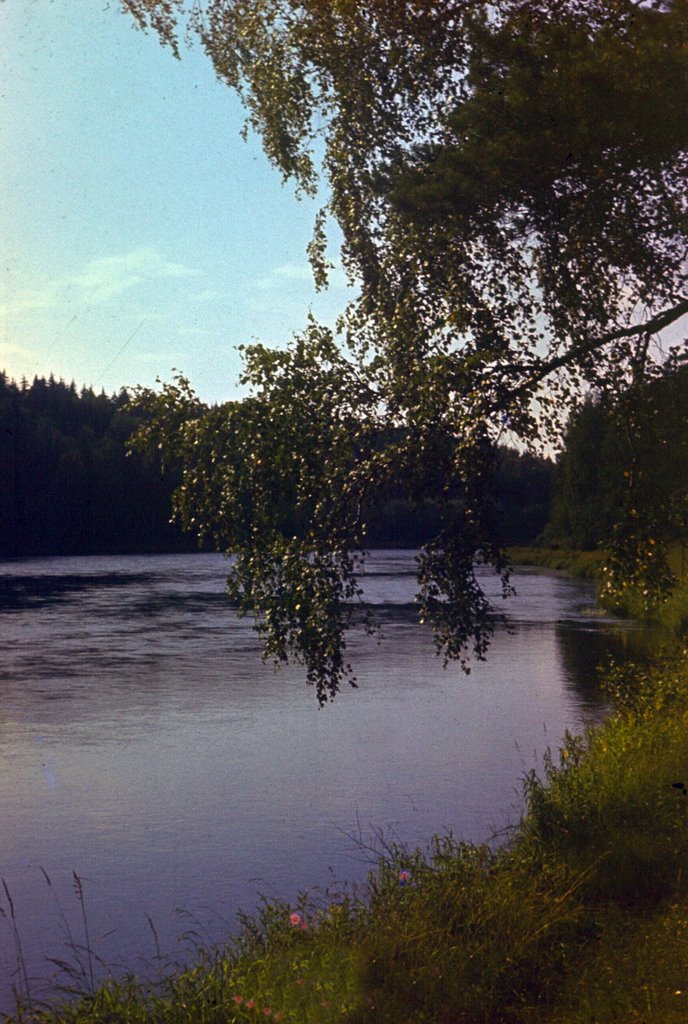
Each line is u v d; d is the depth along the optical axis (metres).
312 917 8.20
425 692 22.67
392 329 8.59
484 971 5.95
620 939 6.39
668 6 8.03
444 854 9.12
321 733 18.36
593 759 11.38
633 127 8.02
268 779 15.11
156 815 13.30
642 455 8.96
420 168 8.58
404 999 5.81
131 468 103.06
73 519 102.06
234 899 10.23
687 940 6.04
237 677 25.02
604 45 8.04
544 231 8.52
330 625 8.90
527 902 6.95
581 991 5.62
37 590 53.03
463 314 8.43
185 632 34.66
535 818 9.52
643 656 27.19
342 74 8.75
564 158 8.16
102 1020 6.18
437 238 8.42
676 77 7.96
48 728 19.02
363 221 8.86
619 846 8.21
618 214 8.45
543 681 23.92
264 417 8.74
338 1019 5.69
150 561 85.50
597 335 8.71
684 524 9.10
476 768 15.55
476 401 8.21
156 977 8.27
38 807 13.78
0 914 10.04
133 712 20.56
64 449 104.81
